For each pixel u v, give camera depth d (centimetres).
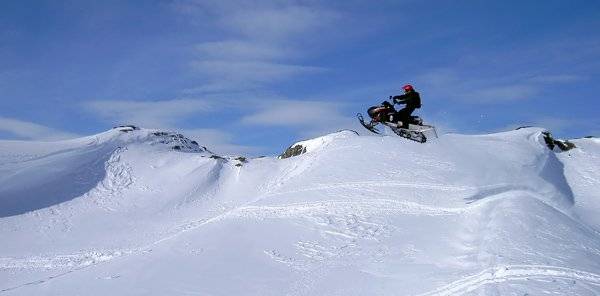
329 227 2297
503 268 1323
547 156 3425
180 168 5462
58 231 3984
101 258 3075
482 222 1944
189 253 2127
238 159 5622
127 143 6125
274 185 4366
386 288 1476
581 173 3291
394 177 2936
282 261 1914
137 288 1773
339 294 1497
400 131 1730
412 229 2117
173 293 1678
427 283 1420
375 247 1959
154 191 4944
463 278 1367
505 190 2547
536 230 1669
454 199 2450
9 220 4206
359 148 3672
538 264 1325
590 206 2739
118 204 4659
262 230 2359
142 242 3400
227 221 2609
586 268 1293
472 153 3300
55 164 5372
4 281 2762
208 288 1691
